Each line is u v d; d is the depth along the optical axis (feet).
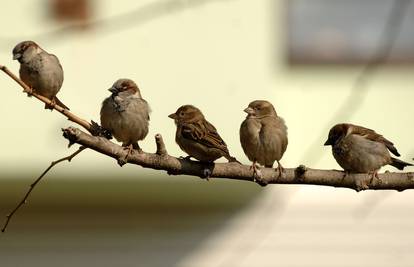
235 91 46.09
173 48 45.96
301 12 47.32
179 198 48.83
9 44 45.52
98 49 45.85
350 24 47.67
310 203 47.91
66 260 50.19
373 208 47.37
